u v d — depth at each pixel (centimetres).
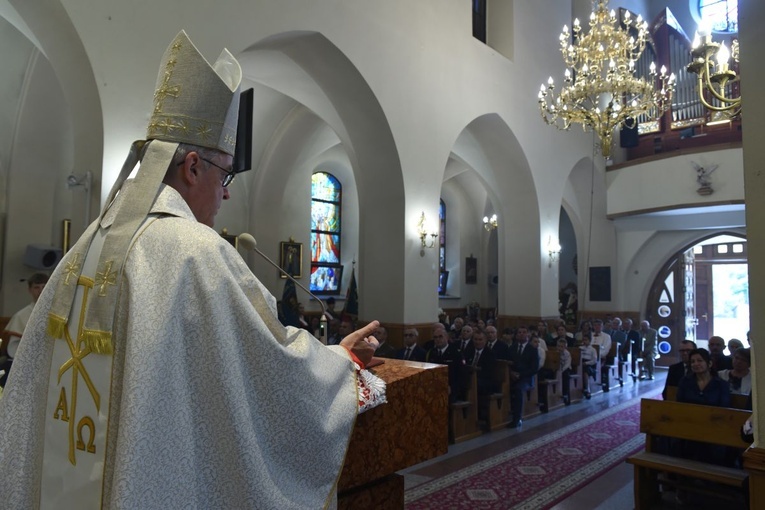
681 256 1584
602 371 1122
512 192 1287
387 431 150
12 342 470
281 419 104
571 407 937
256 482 96
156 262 101
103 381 100
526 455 638
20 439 109
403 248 897
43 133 838
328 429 110
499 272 1323
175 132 116
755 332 266
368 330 145
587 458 626
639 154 1555
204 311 99
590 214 1577
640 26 782
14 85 796
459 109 1018
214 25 623
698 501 496
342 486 137
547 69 1298
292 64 827
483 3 1223
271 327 106
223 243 108
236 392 98
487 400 763
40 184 848
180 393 96
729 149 1285
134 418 89
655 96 766
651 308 1617
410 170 905
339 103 890
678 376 653
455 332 1148
